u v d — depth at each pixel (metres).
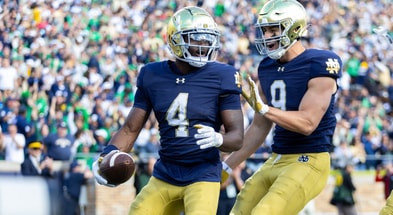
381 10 63.41
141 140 35.75
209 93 14.30
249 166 29.55
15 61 45.75
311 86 15.40
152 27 55.22
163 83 14.49
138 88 14.86
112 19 54.69
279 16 15.38
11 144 35.06
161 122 14.58
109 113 42.34
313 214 33.06
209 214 13.80
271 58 15.91
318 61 15.48
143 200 14.54
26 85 43.56
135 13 56.53
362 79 52.16
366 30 59.28
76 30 52.12
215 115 14.38
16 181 7.30
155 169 14.75
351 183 32.28
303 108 15.02
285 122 14.61
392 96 51.50
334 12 61.50
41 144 29.33
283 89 15.88
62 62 46.69
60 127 33.09
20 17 52.25
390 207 16.17
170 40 14.35
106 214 30.03
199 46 14.02
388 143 45.09
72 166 28.62
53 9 53.91
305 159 15.57
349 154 37.12
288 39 15.50
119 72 47.56
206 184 14.12
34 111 41.56
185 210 14.07
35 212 7.32
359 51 55.00
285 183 15.23
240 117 14.34
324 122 15.70
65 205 28.08
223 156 29.78
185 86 14.35
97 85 45.62
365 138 44.59
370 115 47.22
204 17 14.20
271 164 16.06
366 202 34.53
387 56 54.75
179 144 14.30
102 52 49.34
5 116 37.50
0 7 52.75
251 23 58.59
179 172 14.34
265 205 14.91
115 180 13.93
